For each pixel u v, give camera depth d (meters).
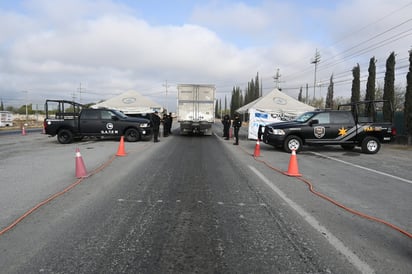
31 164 8.27
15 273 2.66
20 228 3.68
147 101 25.00
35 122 47.66
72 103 15.54
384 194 5.59
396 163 9.47
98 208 4.49
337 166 8.79
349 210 4.56
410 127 16.19
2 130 26.22
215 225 3.89
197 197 5.18
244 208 4.61
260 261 2.95
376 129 11.84
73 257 2.97
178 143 15.26
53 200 4.87
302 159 10.16
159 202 4.86
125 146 13.41
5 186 5.76
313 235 3.60
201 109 19.59
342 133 11.82
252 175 7.16
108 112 15.34
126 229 3.71
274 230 3.74
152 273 2.71
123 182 6.21
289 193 5.53
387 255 3.10
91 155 10.21
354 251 3.18
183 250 3.17
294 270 2.78
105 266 2.81
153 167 8.04
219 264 2.88
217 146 14.10
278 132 11.80
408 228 3.88
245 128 36.34
